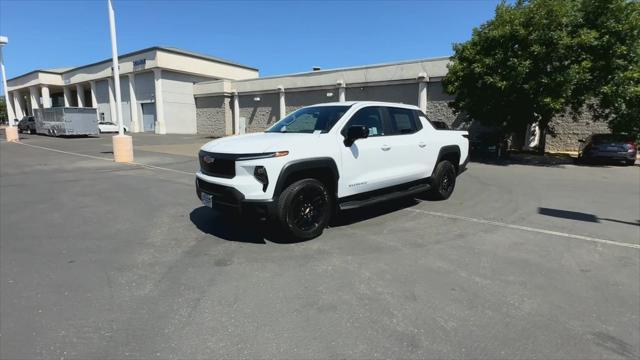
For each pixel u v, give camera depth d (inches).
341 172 206.7
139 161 581.3
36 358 103.9
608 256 182.5
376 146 226.5
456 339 112.7
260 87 1321.4
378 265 168.1
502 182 407.2
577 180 429.1
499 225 233.5
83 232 220.4
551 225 235.1
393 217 249.3
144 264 171.0
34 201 302.7
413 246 193.0
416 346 109.0
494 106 651.5
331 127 211.9
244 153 182.4
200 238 206.2
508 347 109.0
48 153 699.4
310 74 1163.3
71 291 144.6
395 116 253.4
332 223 233.1
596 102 714.2
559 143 852.0
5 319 124.3
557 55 573.6
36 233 218.8
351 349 107.6
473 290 144.8
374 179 226.7
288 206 186.5
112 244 198.5
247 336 114.1
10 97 2613.2
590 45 573.3
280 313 127.4
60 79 2185.0
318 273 159.5
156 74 1530.5
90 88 2145.7
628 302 136.6
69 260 176.6
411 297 138.8
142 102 1643.7
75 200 305.3
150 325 120.5
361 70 1038.4
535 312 128.8
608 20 584.1
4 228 229.3
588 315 127.2
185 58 1595.7
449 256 179.6
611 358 104.3
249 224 231.1
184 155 681.0
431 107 920.3
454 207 280.4
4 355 105.0
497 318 124.6
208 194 198.2
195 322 122.2
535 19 578.9
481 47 642.2
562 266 169.3
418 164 263.4
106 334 115.6
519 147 877.2
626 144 582.9
